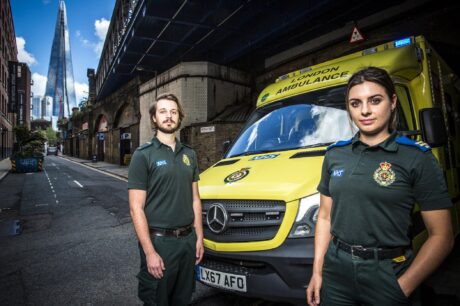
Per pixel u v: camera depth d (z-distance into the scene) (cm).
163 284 207
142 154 211
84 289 382
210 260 274
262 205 246
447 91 432
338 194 152
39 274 433
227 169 325
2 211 901
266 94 438
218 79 1908
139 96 2525
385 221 139
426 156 136
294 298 223
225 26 1759
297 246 225
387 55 333
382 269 138
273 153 332
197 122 1825
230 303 328
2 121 3903
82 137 5341
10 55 5206
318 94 365
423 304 285
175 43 2116
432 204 133
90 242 580
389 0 1157
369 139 150
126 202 1005
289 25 1441
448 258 422
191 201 225
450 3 1018
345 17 1338
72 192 1248
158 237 209
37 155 2358
